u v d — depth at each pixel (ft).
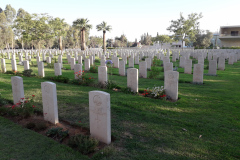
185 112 21.76
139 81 39.88
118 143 15.20
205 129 17.47
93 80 38.40
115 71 56.44
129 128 17.79
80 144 14.10
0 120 19.45
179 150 14.16
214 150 14.12
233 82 39.01
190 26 104.32
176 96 26.91
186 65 51.96
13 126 18.11
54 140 15.56
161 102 25.32
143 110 22.43
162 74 49.75
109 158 13.16
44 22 102.27
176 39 115.03
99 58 98.02
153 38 215.31
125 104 24.27
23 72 46.91
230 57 73.15
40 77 44.01
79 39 288.30
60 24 110.01
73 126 18.47
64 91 30.83
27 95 28.14
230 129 17.49
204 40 221.66
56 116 18.89
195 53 97.30
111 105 23.70
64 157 13.21
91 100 15.60
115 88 33.50
